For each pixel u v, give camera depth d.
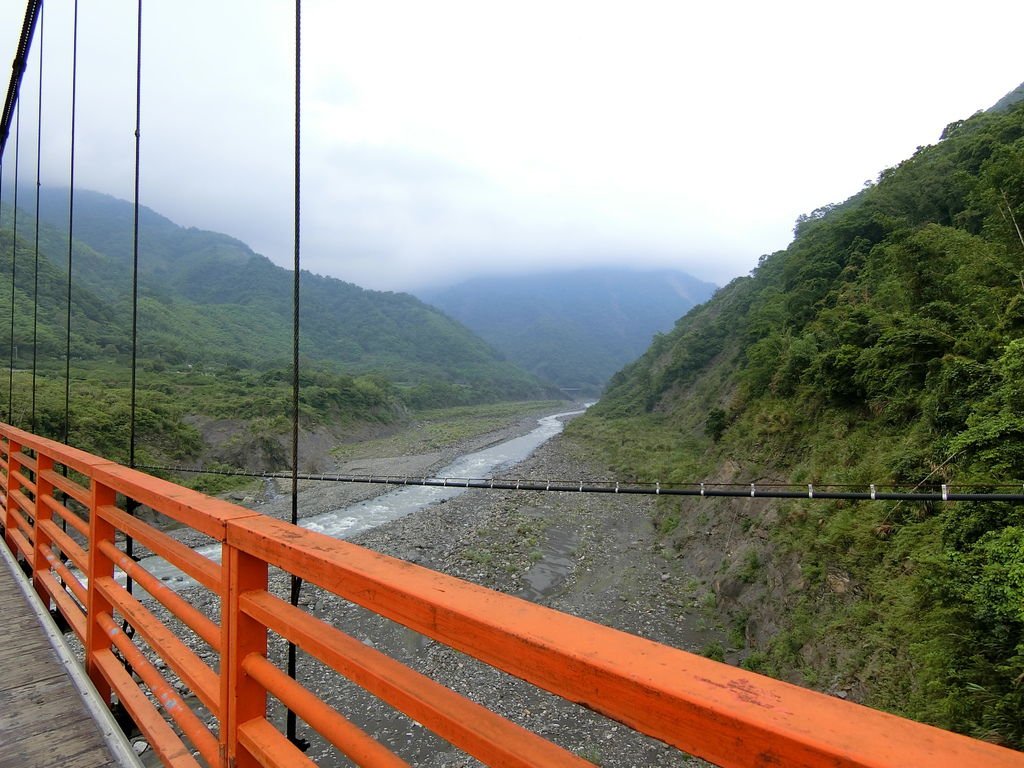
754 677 0.73
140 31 4.29
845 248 22.94
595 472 31.19
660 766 7.28
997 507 6.16
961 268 11.72
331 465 36.50
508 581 14.33
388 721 7.97
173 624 10.79
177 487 2.05
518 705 8.56
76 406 25.14
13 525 4.71
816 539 10.14
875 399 12.03
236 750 1.49
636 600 13.05
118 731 2.46
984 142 20.23
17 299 48.56
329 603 11.88
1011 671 5.24
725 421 21.88
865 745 0.58
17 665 3.10
